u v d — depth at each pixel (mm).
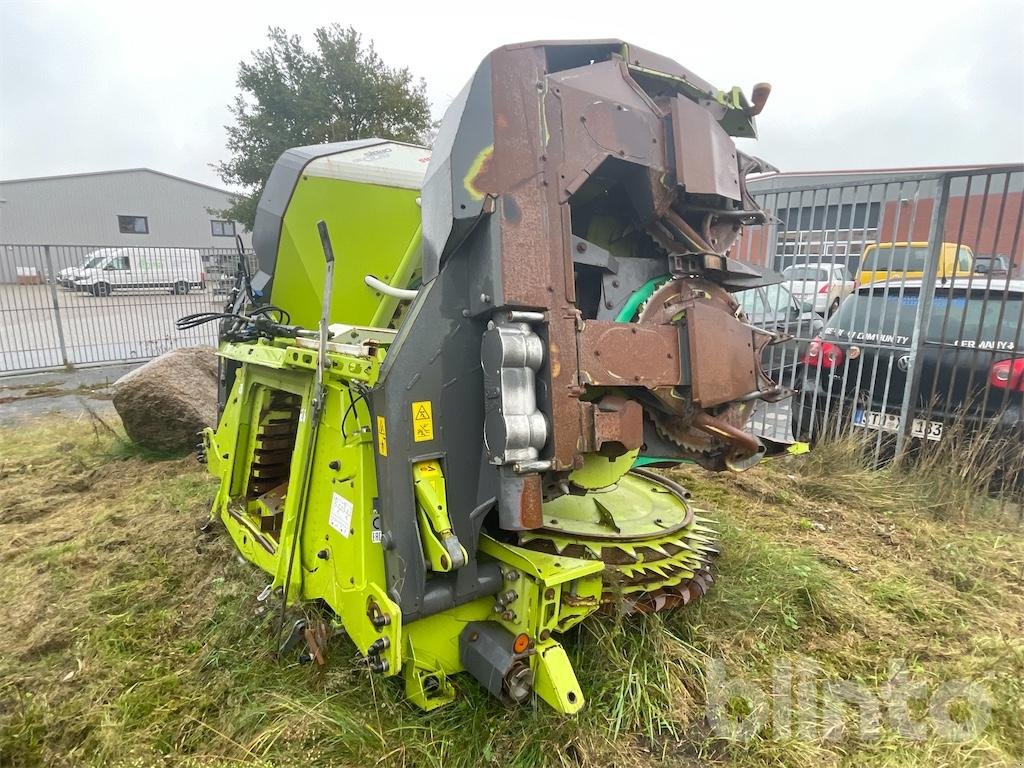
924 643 2848
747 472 4949
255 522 3189
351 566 2176
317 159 3176
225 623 2785
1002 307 4453
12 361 11383
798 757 2162
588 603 2334
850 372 5363
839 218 5457
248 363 3344
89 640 2742
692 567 2717
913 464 4898
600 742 2154
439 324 2029
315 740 2100
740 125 2799
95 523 4051
